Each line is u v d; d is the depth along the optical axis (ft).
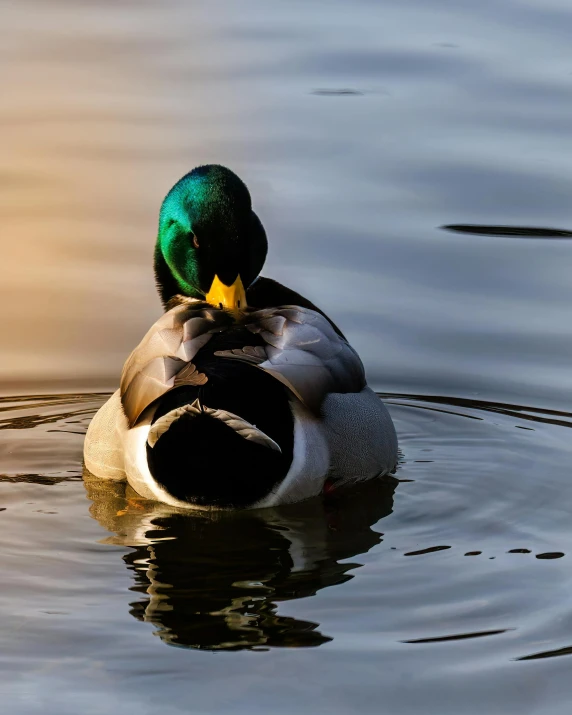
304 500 33.60
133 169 59.77
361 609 27.30
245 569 29.40
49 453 37.60
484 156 61.57
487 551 30.32
